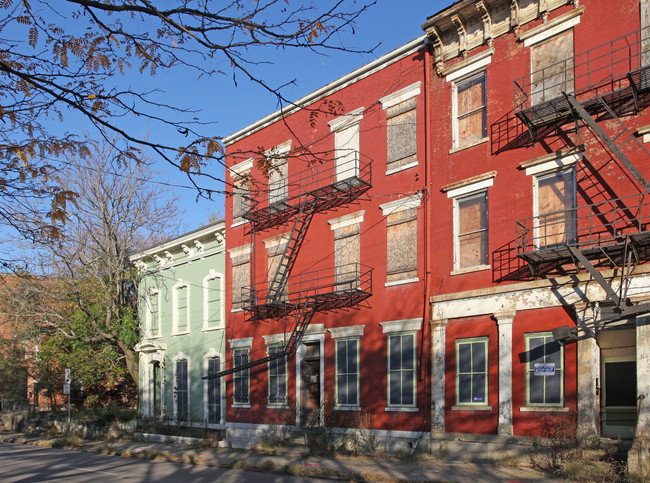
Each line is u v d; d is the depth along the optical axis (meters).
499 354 14.45
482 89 16.28
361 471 13.53
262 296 21.95
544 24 14.87
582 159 13.68
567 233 13.79
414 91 17.83
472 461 14.23
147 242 33.06
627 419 12.57
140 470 15.70
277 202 20.58
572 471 11.30
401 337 16.97
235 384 23.05
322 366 19.19
